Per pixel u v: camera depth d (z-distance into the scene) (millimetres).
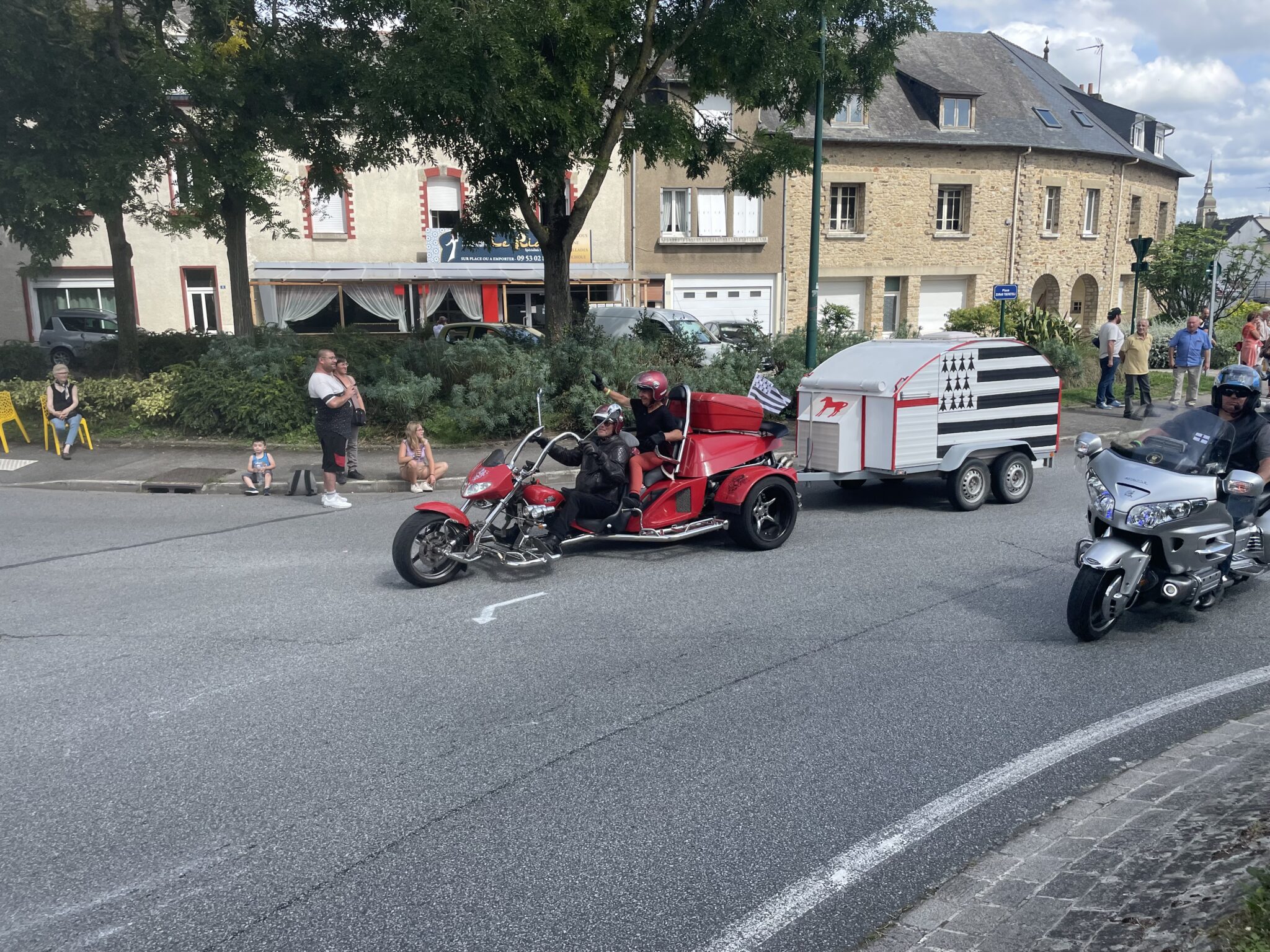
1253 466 6512
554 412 14875
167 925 3357
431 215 30281
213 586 7676
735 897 3492
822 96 15133
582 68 13195
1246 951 2703
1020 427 10570
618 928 3314
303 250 29234
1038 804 4137
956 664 5805
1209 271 29516
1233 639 6273
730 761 4559
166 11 15930
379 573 8039
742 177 16344
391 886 3576
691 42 15195
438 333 21203
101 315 26578
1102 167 36438
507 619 6746
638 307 22516
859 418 9938
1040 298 37000
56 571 8164
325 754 4664
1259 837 3480
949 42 37219
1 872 3688
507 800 4207
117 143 14453
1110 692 5371
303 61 15680
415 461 11781
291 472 12531
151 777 4449
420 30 12094
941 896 3451
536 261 30484
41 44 13789
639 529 8164
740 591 7391
